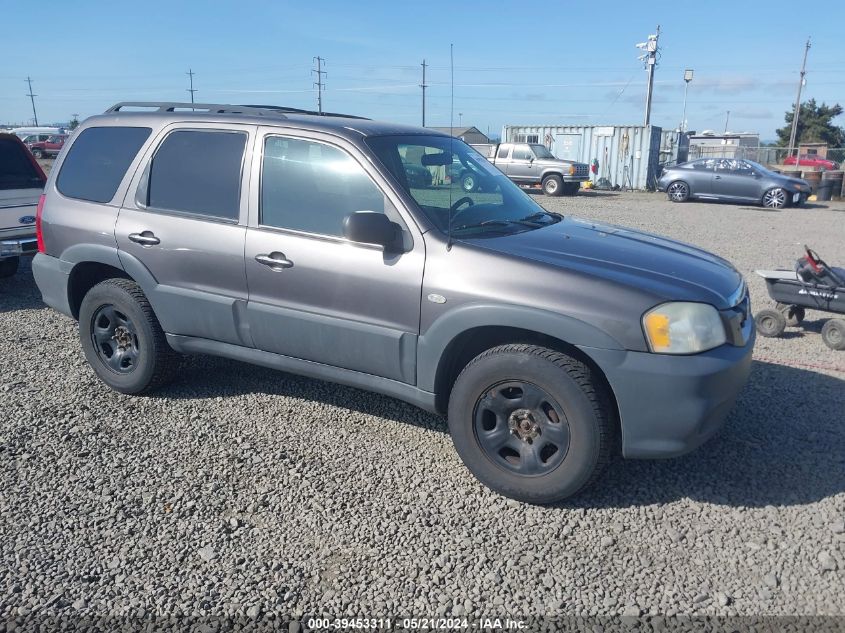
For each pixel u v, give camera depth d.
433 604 2.84
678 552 3.16
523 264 3.45
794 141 55.69
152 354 4.63
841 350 5.96
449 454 4.05
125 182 4.65
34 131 44.66
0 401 4.74
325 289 3.88
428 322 3.61
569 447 3.37
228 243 4.18
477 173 4.55
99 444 4.14
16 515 3.43
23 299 7.78
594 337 3.26
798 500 3.55
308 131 4.05
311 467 3.90
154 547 3.19
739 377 3.45
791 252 11.27
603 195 25.20
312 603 2.84
